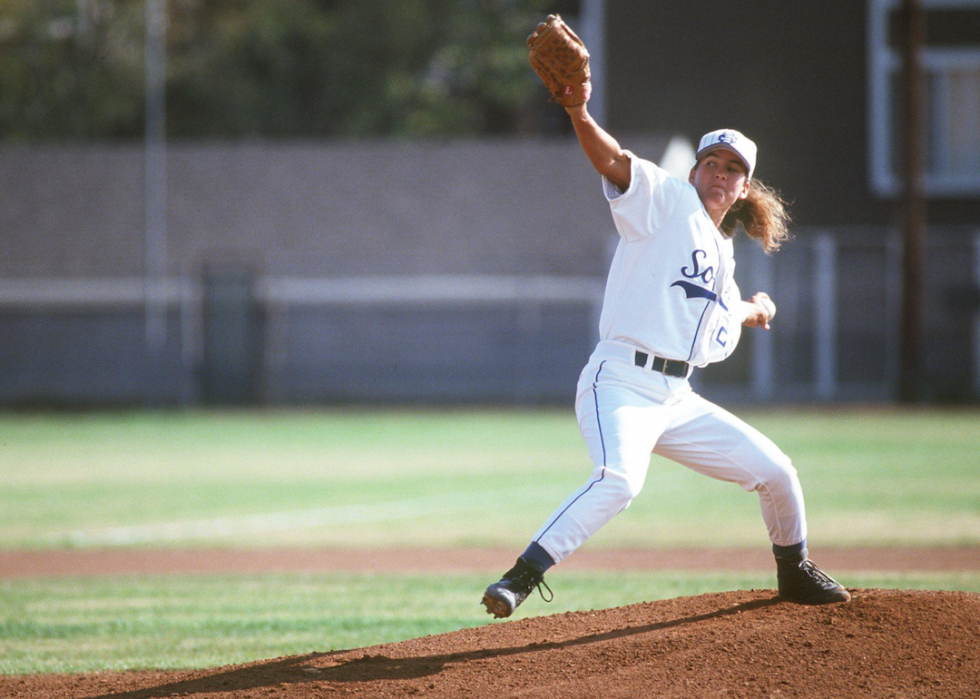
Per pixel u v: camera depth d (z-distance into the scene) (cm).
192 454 6588
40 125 13350
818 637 1661
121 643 2209
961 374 10138
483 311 10719
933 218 10788
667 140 10625
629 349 1686
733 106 10956
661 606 1891
